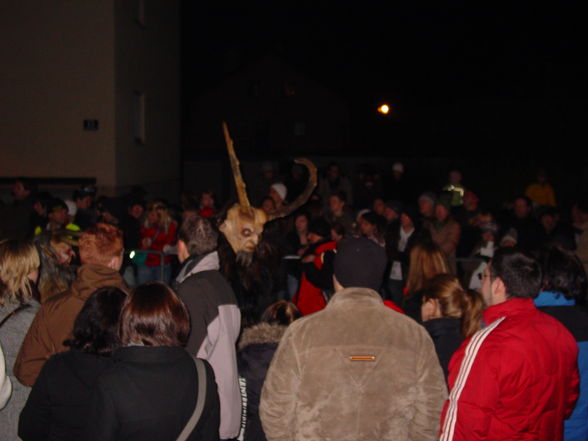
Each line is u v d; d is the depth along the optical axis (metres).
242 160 24.17
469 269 7.36
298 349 2.65
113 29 11.78
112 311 2.72
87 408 2.64
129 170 12.88
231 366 3.53
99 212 8.65
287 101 42.25
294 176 13.84
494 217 8.13
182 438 2.42
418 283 4.84
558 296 3.17
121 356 2.46
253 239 5.07
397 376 2.61
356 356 2.61
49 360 2.72
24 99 11.87
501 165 16.17
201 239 3.68
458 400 2.63
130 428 2.34
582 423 3.02
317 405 2.61
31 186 8.82
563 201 14.33
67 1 11.73
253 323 4.39
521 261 2.83
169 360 2.46
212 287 3.55
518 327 2.70
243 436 3.63
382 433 2.60
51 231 4.22
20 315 3.35
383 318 2.68
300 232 7.80
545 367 2.64
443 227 7.62
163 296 2.53
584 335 3.09
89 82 11.81
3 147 11.95
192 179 24.45
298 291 5.87
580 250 5.74
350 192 14.24
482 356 2.64
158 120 15.41
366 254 2.75
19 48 11.80
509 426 2.63
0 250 3.37
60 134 11.88
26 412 2.69
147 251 7.62
